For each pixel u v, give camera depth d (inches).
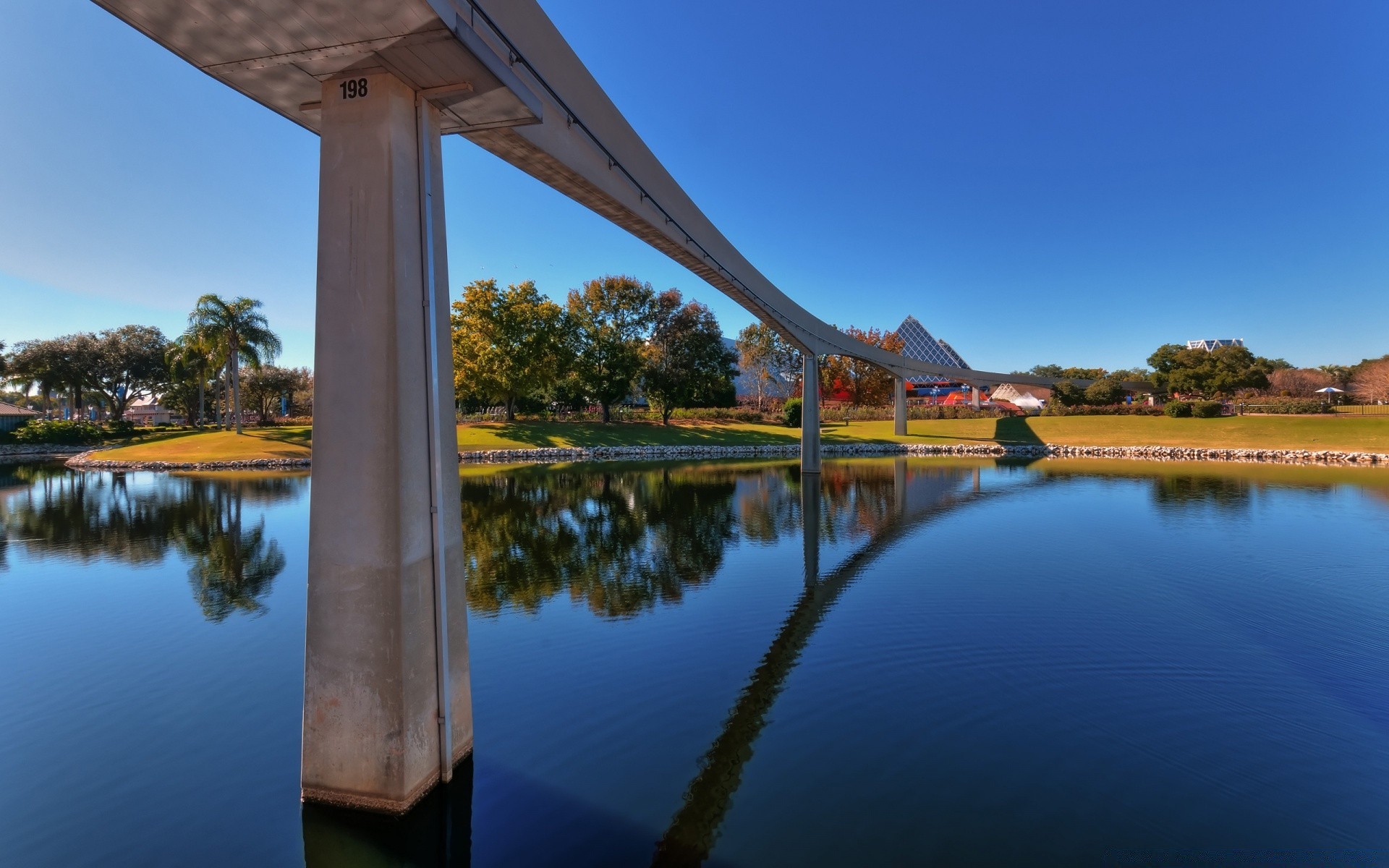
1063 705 253.8
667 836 176.4
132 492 910.4
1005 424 1871.3
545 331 1691.7
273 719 247.8
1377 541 539.8
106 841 176.2
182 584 441.7
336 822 184.1
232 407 2385.6
